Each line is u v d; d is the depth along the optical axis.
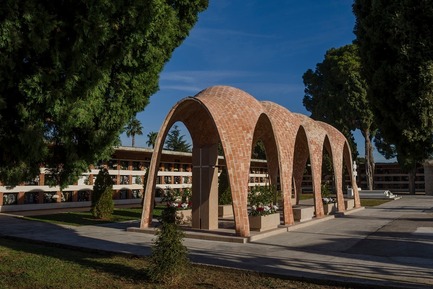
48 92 7.48
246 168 14.43
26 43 7.15
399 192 58.31
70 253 11.97
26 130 7.66
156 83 14.07
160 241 8.48
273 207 17.39
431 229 17.02
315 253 11.66
